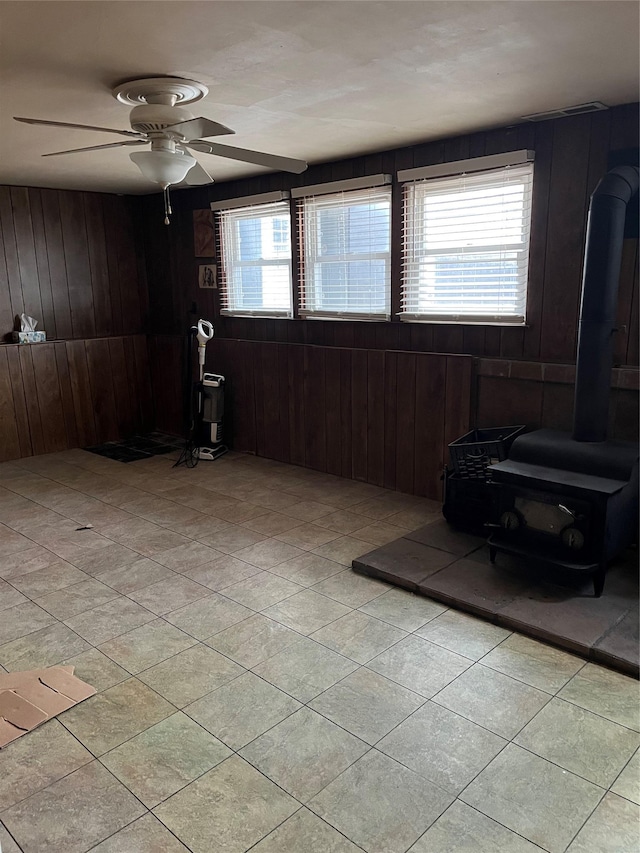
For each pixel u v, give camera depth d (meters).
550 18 2.07
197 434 5.56
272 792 1.86
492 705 2.22
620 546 2.98
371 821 1.75
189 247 5.81
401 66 2.52
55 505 4.30
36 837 1.72
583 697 2.26
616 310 3.29
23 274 5.57
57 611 2.90
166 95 2.73
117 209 6.07
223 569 3.30
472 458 3.58
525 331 3.75
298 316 4.99
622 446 3.05
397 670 2.42
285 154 4.25
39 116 3.18
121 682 2.38
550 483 2.86
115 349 6.04
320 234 4.73
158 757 2.00
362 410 4.57
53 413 5.66
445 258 4.02
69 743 2.07
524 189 3.62
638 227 3.17
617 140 3.22
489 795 1.84
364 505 4.21
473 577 3.06
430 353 4.12
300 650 2.57
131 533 3.80
